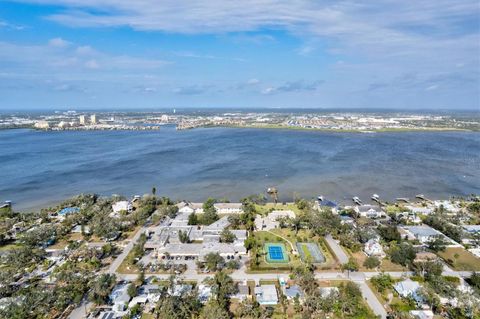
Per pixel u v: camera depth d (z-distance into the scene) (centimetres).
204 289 10575
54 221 17038
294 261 12638
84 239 14688
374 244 13175
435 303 9594
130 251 13538
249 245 13350
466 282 11181
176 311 9331
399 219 16700
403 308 9700
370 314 9431
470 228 15612
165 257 12938
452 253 13338
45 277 11719
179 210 17925
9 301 9675
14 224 16562
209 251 12850
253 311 9350
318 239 14350
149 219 16862
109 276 10850
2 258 12675
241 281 11244
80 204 19050
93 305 10019
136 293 10331
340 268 12050
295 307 9656
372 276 11481
